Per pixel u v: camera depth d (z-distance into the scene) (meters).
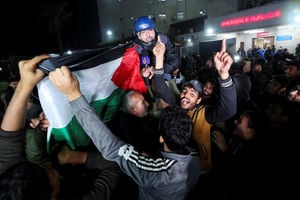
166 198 1.29
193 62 9.55
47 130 1.48
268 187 1.78
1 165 0.98
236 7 16.33
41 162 1.33
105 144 1.22
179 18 31.30
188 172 1.32
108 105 2.09
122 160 1.25
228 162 2.20
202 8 31.45
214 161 2.29
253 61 7.05
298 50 11.54
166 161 1.28
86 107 1.16
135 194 1.56
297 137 1.87
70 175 1.41
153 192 1.28
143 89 2.47
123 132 2.04
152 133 2.15
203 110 2.20
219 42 14.03
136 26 2.76
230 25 15.27
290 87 3.52
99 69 1.99
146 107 2.24
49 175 1.07
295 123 1.95
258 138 2.05
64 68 1.08
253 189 1.85
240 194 1.90
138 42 2.80
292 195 1.68
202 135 2.15
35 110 1.90
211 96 2.99
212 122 2.06
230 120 2.71
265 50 12.23
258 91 4.30
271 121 2.36
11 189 0.82
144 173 1.24
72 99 1.15
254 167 1.93
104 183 1.27
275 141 1.95
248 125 2.05
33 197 0.84
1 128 0.98
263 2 14.37
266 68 5.60
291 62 3.97
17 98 0.98
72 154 1.41
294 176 1.72
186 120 1.34
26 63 1.00
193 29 21.61
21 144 1.02
